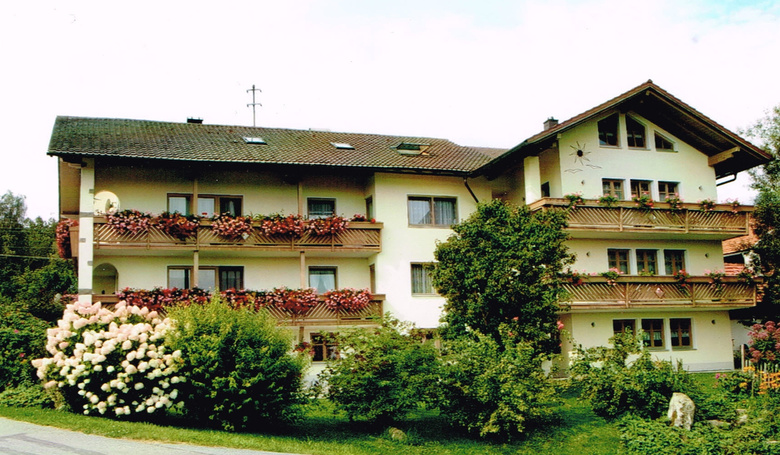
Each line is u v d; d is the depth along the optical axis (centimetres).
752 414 1569
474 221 1962
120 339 1314
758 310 2816
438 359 1530
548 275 1927
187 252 2227
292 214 2362
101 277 2281
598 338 2498
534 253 1861
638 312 2572
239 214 2366
